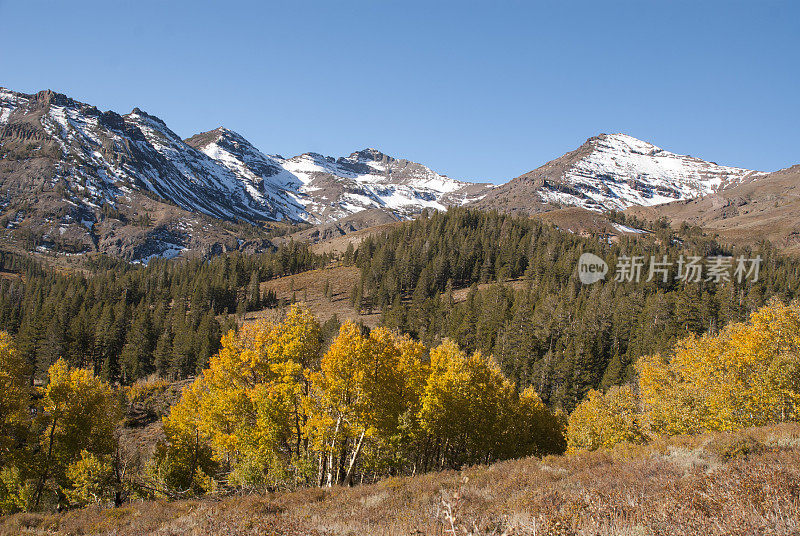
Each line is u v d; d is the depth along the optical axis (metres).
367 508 13.59
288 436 23.94
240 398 23.53
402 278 152.88
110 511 18.14
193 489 29.23
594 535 6.99
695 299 92.38
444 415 27.09
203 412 24.98
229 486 27.69
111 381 88.19
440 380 27.34
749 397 24.41
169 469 29.89
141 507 18.67
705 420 27.06
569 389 75.50
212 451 30.64
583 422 40.16
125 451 37.69
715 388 26.11
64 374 31.39
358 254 186.50
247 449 23.19
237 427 23.81
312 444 22.34
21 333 93.00
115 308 117.50
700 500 8.31
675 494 8.86
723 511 7.60
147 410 61.91
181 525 13.56
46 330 92.94
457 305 122.00
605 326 94.00
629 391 38.62
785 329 24.53
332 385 21.44
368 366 21.88
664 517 7.74
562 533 6.98
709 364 28.05
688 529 7.04
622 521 7.87
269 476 22.52
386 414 23.23
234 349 25.25
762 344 24.55
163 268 186.00
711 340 32.03
